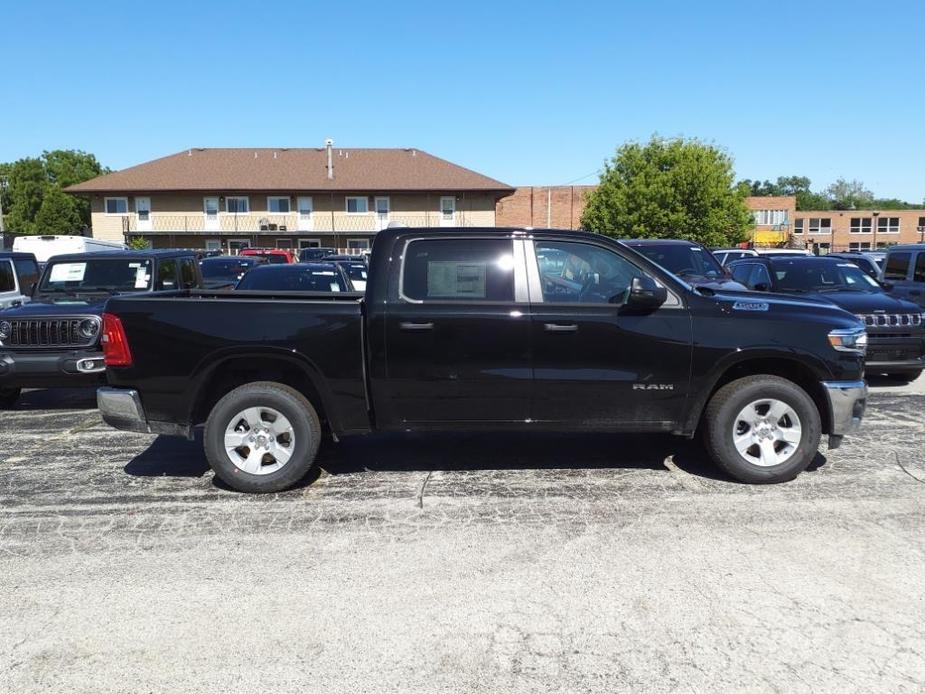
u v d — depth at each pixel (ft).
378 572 13.17
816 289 34.01
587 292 17.24
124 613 11.81
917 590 12.34
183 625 11.44
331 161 162.81
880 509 15.90
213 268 56.65
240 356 16.96
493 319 16.83
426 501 16.69
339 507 16.37
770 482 17.48
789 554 13.73
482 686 9.87
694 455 19.99
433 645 10.85
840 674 10.05
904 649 10.62
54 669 10.31
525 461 19.63
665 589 12.44
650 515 15.67
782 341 16.99
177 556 13.89
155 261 31.60
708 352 16.90
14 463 20.04
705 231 136.98
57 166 250.78
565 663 10.37
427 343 16.87
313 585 12.71
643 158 143.84
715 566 13.26
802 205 438.40
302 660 10.50
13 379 24.63
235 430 17.25
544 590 12.46
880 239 256.93
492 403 17.17
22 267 37.78
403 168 166.61
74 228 251.39
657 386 17.04
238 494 17.31
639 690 9.76
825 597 12.13
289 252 119.44
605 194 145.69
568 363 16.92
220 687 9.89
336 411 17.21
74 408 27.61
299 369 17.78
